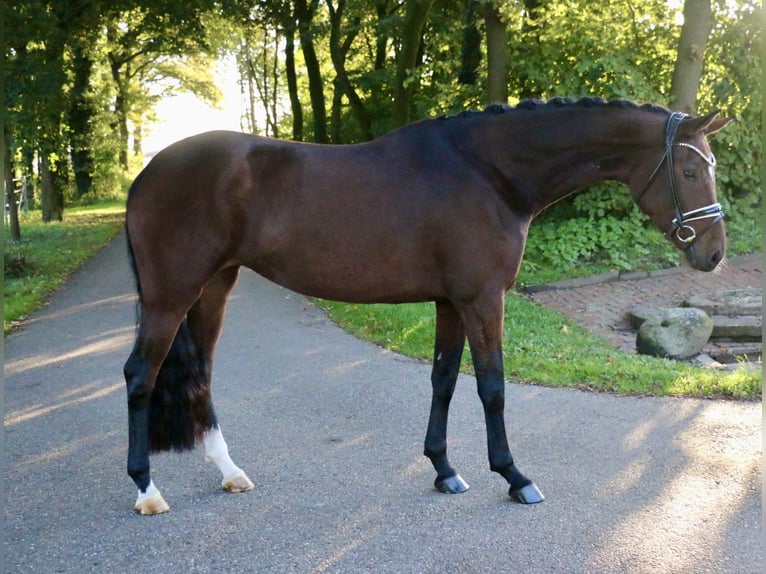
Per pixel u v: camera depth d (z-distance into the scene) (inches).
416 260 138.8
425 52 674.8
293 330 315.6
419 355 267.3
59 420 199.6
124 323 326.6
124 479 159.6
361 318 327.6
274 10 756.0
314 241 140.0
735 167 458.6
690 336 279.7
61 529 135.7
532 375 235.0
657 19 468.4
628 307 359.3
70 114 989.8
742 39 448.1
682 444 175.0
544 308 352.2
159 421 145.8
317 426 194.1
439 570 120.4
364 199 138.9
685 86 420.5
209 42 975.6
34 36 468.8
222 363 261.1
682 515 137.8
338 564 122.6
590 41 445.7
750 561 121.3
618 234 429.4
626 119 138.6
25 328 320.5
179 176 140.8
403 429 191.3
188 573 120.3
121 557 125.4
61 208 842.2
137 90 1393.9
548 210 462.6
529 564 121.9
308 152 143.8
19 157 722.8
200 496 150.3
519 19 433.4
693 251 138.5
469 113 143.6
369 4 704.4
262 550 127.4
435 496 148.6
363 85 733.3
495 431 143.8
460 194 136.9
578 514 139.0
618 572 119.1
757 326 306.2
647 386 221.9
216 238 141.3
